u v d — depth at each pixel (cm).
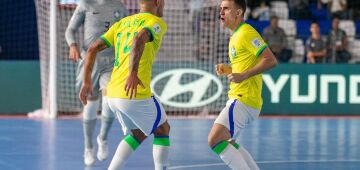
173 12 4097
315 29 4003
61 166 1973
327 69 3859
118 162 1548
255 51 1530
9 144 2447
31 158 2117
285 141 2675
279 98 3819
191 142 2573
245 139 2714
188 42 4091
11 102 3647
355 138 2808
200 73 3741
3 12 4581
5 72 3641
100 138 2034
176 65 3725
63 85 3609
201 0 4019
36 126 3056
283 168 2009
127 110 1489
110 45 1548
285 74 3825
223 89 3759
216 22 3931
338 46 4072
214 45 3925
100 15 1980
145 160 2098
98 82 1989
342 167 2039
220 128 1542
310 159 2202
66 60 3631
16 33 4606
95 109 1992
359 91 3875
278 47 4053
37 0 3634
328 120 3600
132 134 1570
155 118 1511
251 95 1559
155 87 3700
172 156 2209
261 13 4438
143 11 1548
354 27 4441
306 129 3133
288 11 4472
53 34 3444
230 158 1534
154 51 1509
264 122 3425
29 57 4616
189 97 3728
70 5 3734
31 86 3659
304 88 3841
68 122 3256
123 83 1496
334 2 4538
